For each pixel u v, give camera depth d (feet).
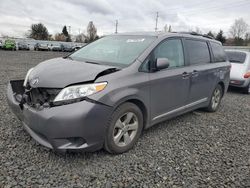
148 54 12.07
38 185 8.45
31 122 9.70
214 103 18.94
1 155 10.14
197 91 15.92
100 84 9.76
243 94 29.30
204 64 16.57
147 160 10.65
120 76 10.58
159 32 14.25
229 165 10.74
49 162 9.89
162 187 8.86
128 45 13.09
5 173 8.95
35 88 10.00
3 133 12.21
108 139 10.28
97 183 8.82
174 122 16.02
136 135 11.64
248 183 9.46
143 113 12.03
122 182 8.99
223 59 19.53
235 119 17.70
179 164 10.51
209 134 14.29
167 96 13.12
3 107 16.17
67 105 9.17
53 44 144.25
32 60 60.18
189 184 9.14
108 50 13.30
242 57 29.63
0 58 60.49
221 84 19.30
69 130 9.10
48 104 9.40
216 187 9.08
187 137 13.56
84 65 11.18
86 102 9.31
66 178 8.96
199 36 17.06
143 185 8.89
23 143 11.28
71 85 9.47
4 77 28.78
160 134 13.71
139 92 11.16
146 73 11.74
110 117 10.04
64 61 12.34
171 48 13.74
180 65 14.26
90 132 9.45
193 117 17.44
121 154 11.02
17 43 124.88
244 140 13.74
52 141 9.26
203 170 10.18
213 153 11.80
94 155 10.71
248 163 11.03
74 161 10.11
